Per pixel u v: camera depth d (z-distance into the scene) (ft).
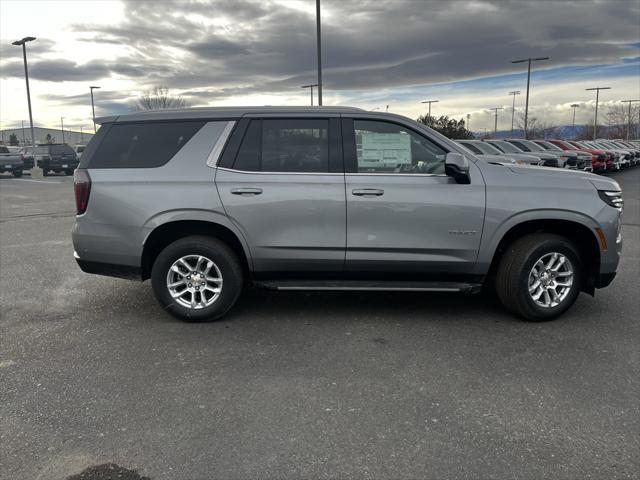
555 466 8.97
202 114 15.98
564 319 16.26
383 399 11.29
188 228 16.02
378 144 15.61
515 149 65.72
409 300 18.40
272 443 9.70
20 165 97.66
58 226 35.86
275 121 15.78
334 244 15.48
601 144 109.09
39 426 10.30
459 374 12.48
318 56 65.92
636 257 24.71
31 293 19.40
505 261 15.80
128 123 16.10
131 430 10.14
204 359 13.42
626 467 8.93
